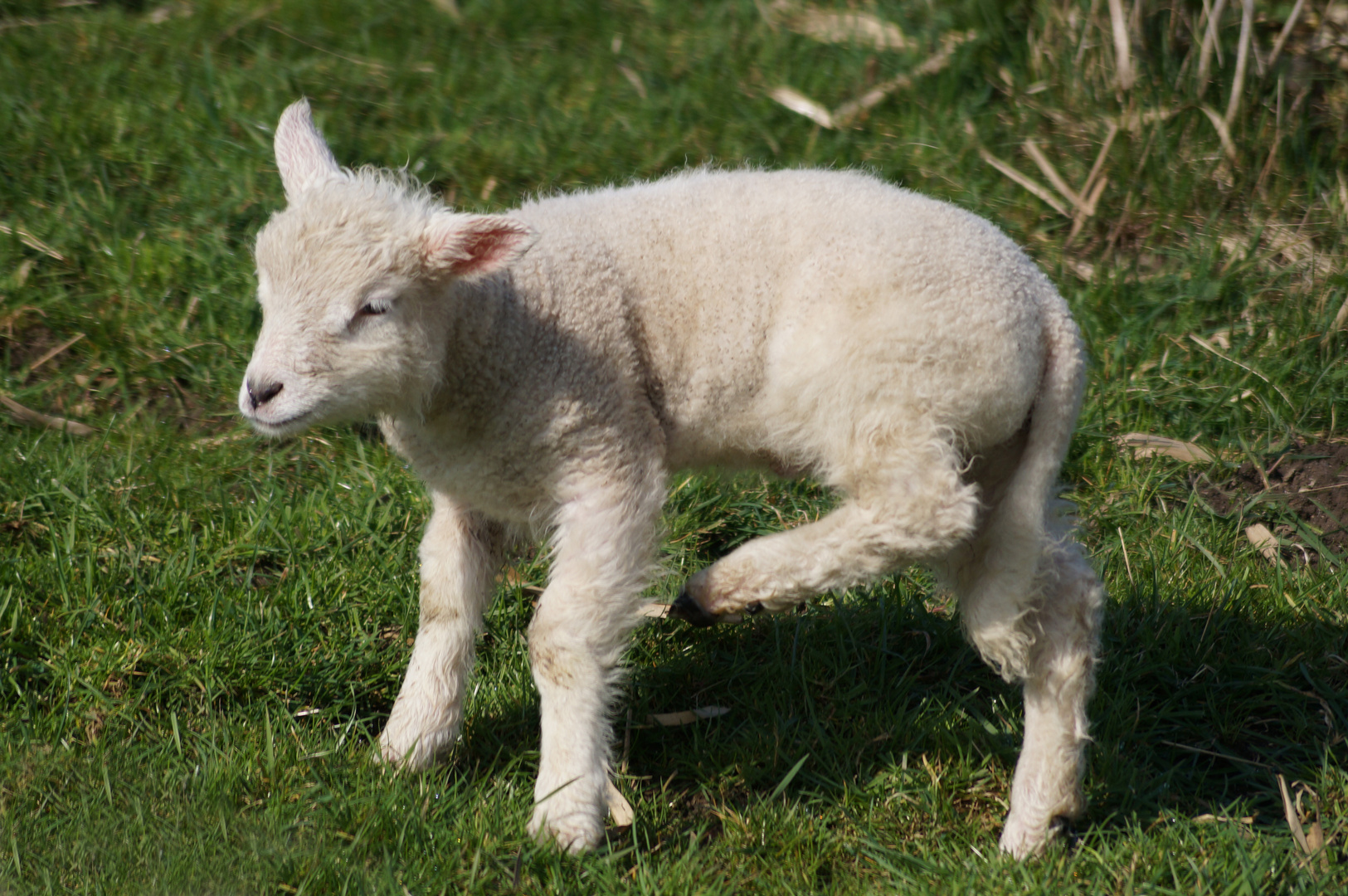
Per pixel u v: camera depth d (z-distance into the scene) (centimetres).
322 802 895
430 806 905
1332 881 867
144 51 1900
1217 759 1043
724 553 1249
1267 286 1503
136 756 929
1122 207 1609
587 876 858
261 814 888
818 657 1102
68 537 1134
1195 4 1725
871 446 870
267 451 1309
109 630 1040
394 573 1145
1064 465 1323
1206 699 1080
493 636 1119
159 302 1441
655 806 952
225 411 1354
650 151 1722
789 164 1703
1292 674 1095
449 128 1762
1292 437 1355
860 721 1047
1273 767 1023
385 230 815
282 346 803
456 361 859
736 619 978
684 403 912
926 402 860
